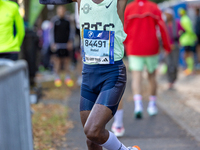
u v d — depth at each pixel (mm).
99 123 5832
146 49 12062
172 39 18156
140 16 11930
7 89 4809
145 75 25234
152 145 9195
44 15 37625
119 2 6254
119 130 10070
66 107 13945
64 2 6898
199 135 10070
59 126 11016
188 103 14977
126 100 15961
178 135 10148
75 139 9797
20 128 5438
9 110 4887
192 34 24062
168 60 18547
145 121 11977
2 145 4535
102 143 6086
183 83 20953
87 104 6422
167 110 13555
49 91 17875
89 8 6141
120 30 6223
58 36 19578
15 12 10320
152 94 12766
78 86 19766
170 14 18172
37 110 13172
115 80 6148
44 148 8781
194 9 27516
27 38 16312
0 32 10023
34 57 16641
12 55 10266
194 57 28000
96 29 6117
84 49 6348
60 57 19656
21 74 5617
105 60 6160
